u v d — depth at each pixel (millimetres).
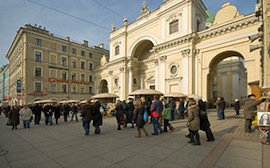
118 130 9305
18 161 4863
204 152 5062
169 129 8914
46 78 37312
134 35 29938
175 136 7320
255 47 9516
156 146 5852
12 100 45500
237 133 7449
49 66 37938
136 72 32094
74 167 4309
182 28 21641
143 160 4586
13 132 9914
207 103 19281
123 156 4973
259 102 7281
